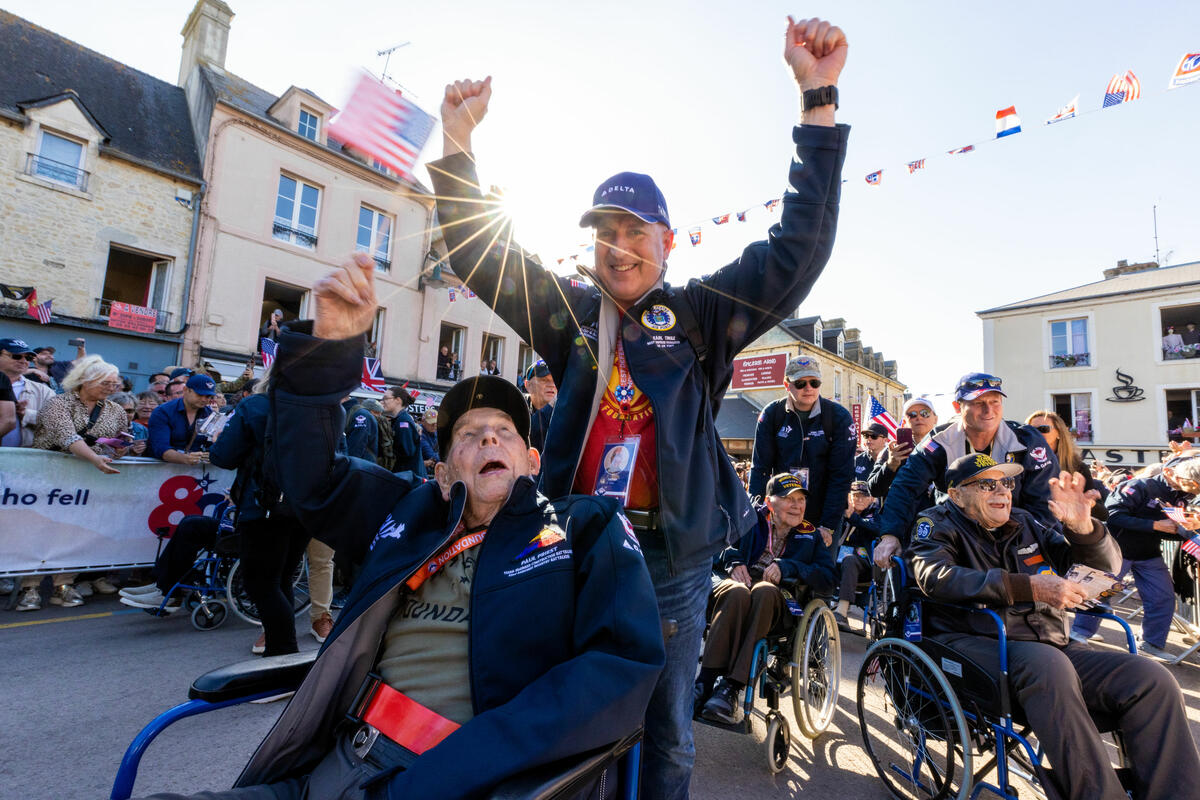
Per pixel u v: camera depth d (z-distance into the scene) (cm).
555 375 177
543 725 104
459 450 155
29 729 267
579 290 173
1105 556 256
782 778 279
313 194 1511
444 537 140
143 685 320
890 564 303
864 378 3020
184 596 434
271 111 1526
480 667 125
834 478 410
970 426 340
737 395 2519
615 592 127
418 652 136
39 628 405
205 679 134
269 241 1417
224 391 812
